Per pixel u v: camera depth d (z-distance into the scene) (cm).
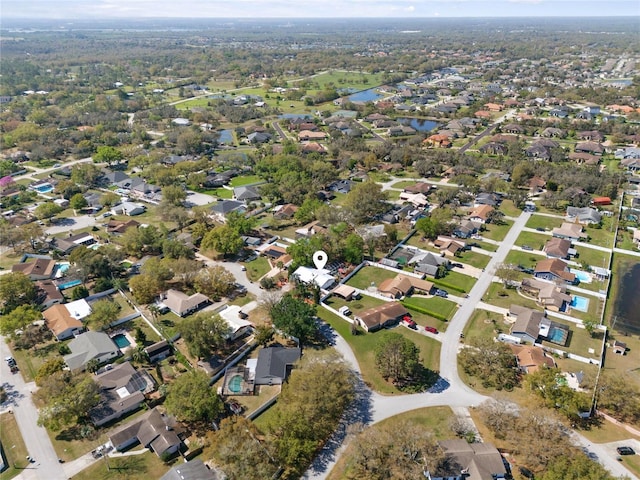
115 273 12875
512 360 9281
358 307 11494
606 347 10088
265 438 7644
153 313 11031
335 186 19775
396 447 7131
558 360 9569
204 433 7881
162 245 13625
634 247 14475
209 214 16225
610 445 7581
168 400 8044
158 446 7475
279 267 13100
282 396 8231
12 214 16675
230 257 13950
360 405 8450
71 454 7512
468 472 6900
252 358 9712
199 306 11462
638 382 8931
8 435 7875
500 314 11119
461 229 15012
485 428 7938
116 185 19762
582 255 13888
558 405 7988
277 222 16262
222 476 6838
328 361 8562
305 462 7312
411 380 9044
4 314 10925
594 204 17500
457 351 9881
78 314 10938
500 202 18038
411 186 18925
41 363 9538
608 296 11975
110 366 9350
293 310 10106
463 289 12044
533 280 12238
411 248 14262
